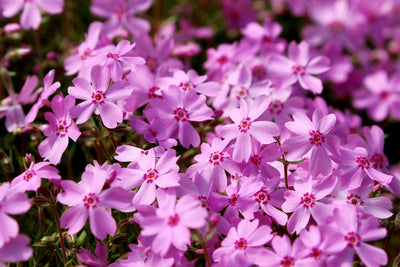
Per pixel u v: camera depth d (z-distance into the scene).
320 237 0.26
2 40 0.34
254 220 0.26
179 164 0.29
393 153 0.38
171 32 0.39
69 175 0.32
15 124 0.31
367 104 0.38
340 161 0.28
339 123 0.31
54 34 0.39
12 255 0.25
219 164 0.28
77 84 0.28
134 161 0.27
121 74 0.28
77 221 0.26
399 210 0.30
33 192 0.30
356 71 0.40
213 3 0.45
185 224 0.25
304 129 0.27
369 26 0.41
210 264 0.27
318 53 0.39
